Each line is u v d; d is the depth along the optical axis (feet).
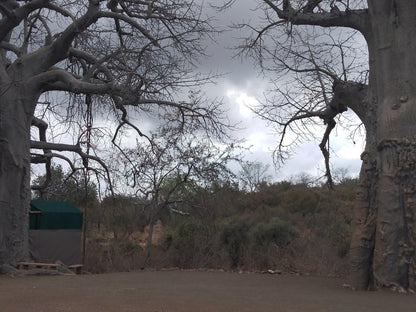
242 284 47.21
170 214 92.68
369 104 46.62
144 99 64.95
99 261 76.89
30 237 67.26
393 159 42.98
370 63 46.98
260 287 44.45
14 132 61.21
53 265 60.08
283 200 149.07
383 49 44.37
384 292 41.29
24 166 61.98
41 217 68.49
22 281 48.85
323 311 30.81
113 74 70.74
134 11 65.31
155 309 30.94
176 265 79.92
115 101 65.57
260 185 164.66
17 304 33.17
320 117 61.00
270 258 72.02
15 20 58.49
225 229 80.33
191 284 46.47
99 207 103.14
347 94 50.65
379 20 44.52
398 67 43.60
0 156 60.59
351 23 48.21
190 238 81.87
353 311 30.89
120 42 68.54
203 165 86.38
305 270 66.64
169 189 89.61
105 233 104.17
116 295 37.47
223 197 91.09
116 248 82.12
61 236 69.77
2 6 57.26
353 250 45.03
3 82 61.52
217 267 76.74
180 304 33.04
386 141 43.42
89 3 60.75
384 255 42.68
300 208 142.92
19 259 60.80
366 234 44.70
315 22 50.08
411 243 41.91
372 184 45.34
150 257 83.30
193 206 87.20
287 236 78.18
